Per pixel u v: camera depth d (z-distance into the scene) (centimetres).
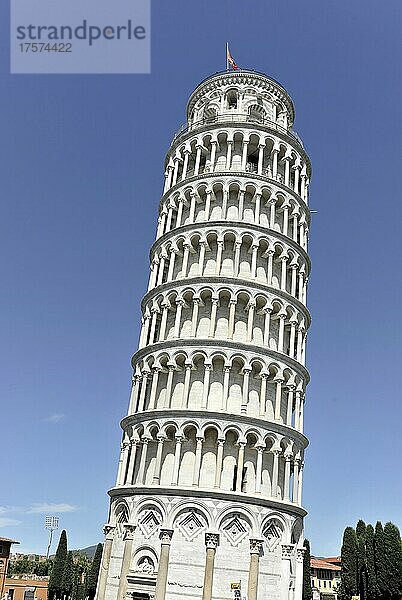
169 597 3850
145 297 5362
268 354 4728
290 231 5681
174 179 5894
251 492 4275
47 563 14212
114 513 4453
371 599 7731
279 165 5862
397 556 7656
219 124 5762
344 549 8919
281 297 5047
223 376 4641
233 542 4009
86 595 10462
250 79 6400
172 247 5334
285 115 6462
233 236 5162
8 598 9625
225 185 5431
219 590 3856
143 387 4831
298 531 4453
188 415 4388
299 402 4856
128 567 4047
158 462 4334
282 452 4562
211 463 4350
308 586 8019
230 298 4894
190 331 4919
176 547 3984
